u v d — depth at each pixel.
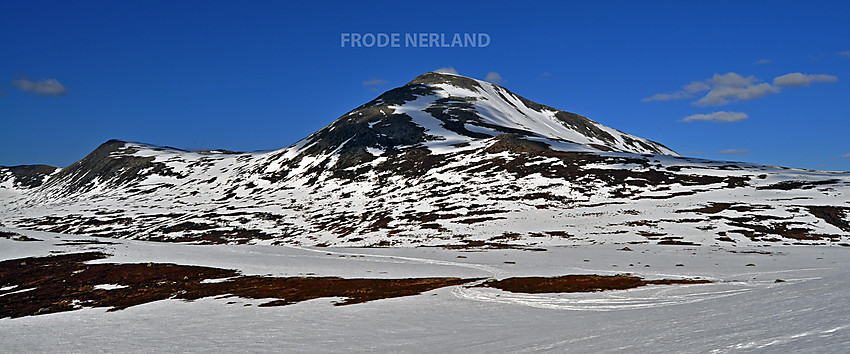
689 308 31.55
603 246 87.25
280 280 59.56
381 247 100.75
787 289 35.62
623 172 149.88
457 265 69.44
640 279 51.91
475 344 26.11
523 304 40.62
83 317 43.69
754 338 18.09
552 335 26.39
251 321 38.34
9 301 53.22
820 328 18.16
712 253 76.56
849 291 27.98
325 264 72.25
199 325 37.69
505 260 73.12
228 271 66.81
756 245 85.62
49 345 33.56
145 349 30.72
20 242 85.88
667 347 18.72
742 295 36.00
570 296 43.31
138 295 54.03
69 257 76.31
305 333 32.91
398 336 30.45
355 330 33.09
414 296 47.06
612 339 22.45
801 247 82.25
